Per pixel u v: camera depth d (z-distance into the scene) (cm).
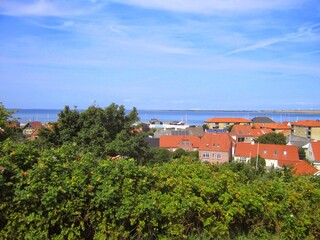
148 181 432
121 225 406
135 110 2116
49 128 1855
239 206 451
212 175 493
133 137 1947
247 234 473
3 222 383
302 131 8962
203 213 434
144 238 416
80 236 395
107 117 1927
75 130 1869
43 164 382
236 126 8038
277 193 493
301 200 500
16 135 564
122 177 414
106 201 387
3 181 371
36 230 374
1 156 399
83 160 420
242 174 552
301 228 478
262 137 5975
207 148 5428
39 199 373
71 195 384
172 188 445
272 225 480
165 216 419
